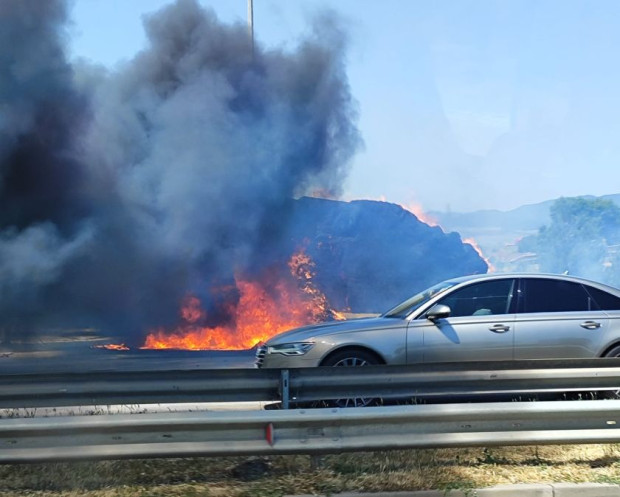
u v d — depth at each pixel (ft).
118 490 18.12
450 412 19.12
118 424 18.28
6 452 18.10
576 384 22.20
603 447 21.12
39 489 18.30
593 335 27.45
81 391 21.06
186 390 21.25
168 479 18.95
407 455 20.16
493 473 18.95
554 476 18.70
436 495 17.51
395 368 21.77
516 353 27.17
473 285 28.35
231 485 18.43
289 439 18.88
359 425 19.07
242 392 21.38
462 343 27.07
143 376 21.21
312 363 26.96
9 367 52.13
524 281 28.35
